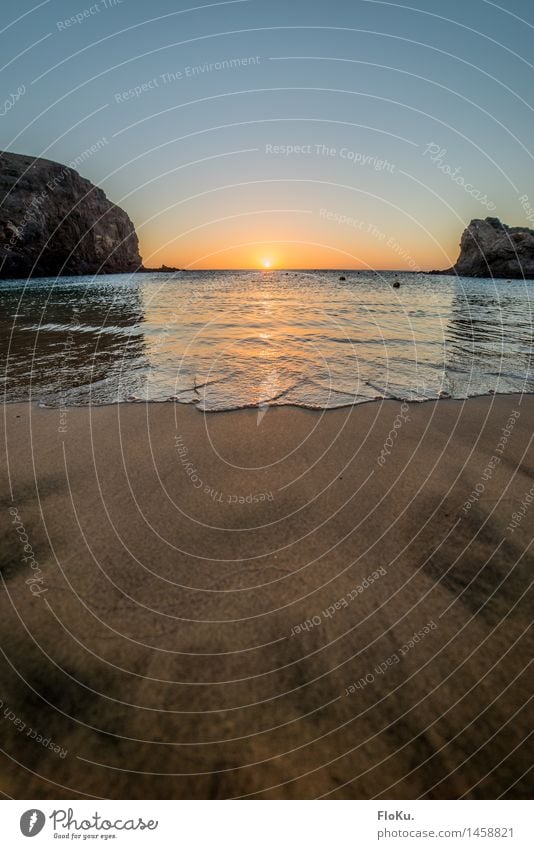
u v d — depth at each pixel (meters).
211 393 6.02
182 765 1.69
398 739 1.77
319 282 41.50
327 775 1.67
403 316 14.93
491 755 1.72
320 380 6.75
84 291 25.17
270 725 1.81
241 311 15.76
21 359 8.01
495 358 8.59
